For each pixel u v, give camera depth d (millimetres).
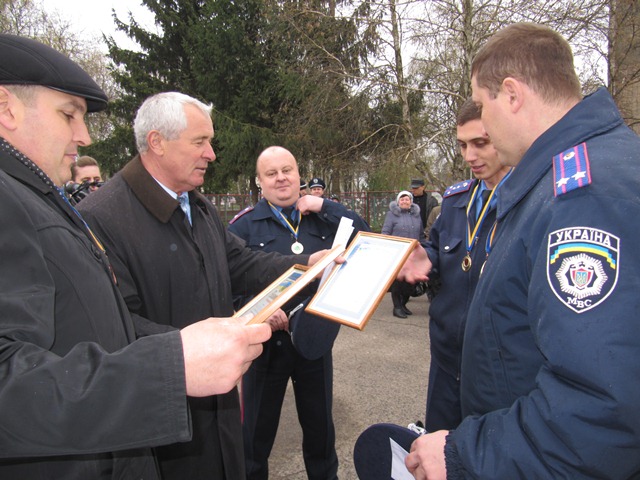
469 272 1863
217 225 2051
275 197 2596
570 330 783
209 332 768
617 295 759
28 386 663
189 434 717
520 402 897
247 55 15539
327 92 11086
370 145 12023
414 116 11539
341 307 1349
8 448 673
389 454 1339
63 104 1055
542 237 926
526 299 1010
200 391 735
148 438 704
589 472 755
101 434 678
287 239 2605
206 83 15930
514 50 1090
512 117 1111
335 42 11164
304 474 2605
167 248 1649
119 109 17047
